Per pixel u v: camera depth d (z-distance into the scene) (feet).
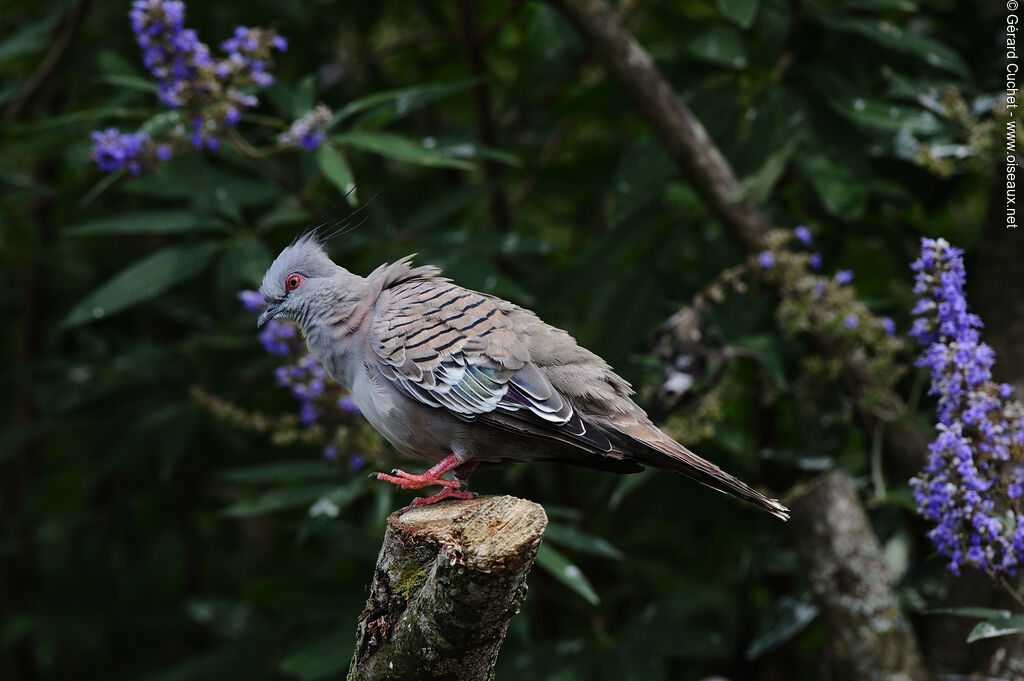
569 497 34.19
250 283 27.84
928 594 26.68
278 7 34.14
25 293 38.06
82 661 39.09
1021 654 21.98
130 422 32.78
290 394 32.89
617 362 28.25
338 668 24.93
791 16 28.96
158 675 33.40
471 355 18.67
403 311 19.34
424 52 39.09
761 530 31.50
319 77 37.42
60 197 35.19
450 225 33.63
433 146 25.77
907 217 32.07
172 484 39.17
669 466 18.49
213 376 32.60
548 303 28.45
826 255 31.14
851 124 27.99
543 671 27.99
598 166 31.35
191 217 26.63
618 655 28.22
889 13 32.53
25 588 38.88
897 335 28.58
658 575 33.14
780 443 33.30
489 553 14.25
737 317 27.32
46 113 34.63
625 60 27.20
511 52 38.65
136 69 32.78
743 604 33.30
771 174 25.91
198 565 40.45
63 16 31.89
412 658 15.62
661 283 28.96
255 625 32.96
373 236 27.99
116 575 39.37
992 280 26.14
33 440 39.47
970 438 18.48
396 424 19.38
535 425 18.34
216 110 23.08
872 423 26.16
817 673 34.27
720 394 24.66
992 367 25.81
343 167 22.74
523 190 35.88
